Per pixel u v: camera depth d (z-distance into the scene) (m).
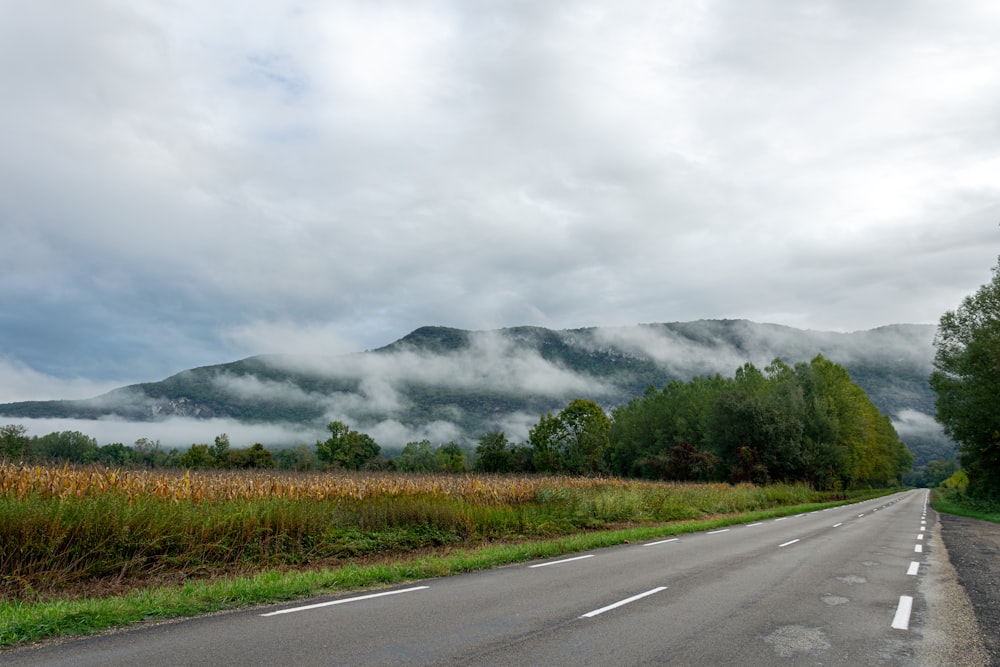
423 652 6.37
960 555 15.31
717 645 6.85
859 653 6.66
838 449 68.50
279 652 6.30
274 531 14.55
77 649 6.42
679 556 14.77
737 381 84.31
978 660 6.47
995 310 43.56
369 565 13.73
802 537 19.89
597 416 88.50
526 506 22.91
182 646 6.52
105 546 11.74
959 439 47.50
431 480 28.64
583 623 7.76
